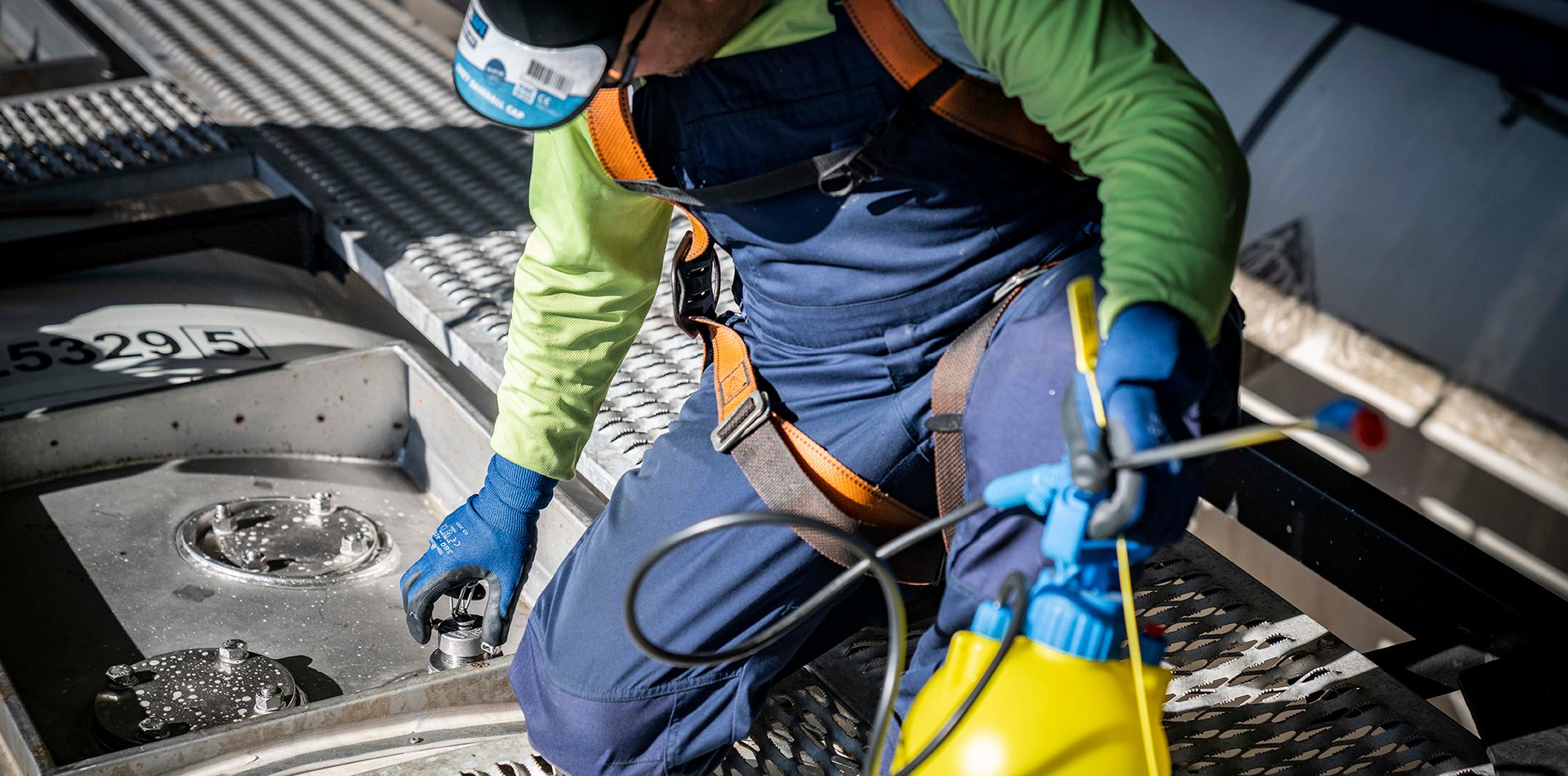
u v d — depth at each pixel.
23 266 2.15
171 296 2.17
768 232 1.25
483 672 1.46
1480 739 1.44
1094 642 0.99
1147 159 0.99
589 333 1.47
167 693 1.53
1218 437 0.84
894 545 0.96
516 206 2.49
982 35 1.05
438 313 2.09
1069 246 1.20
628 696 1.31
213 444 2.00
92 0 3.40
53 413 1.85
